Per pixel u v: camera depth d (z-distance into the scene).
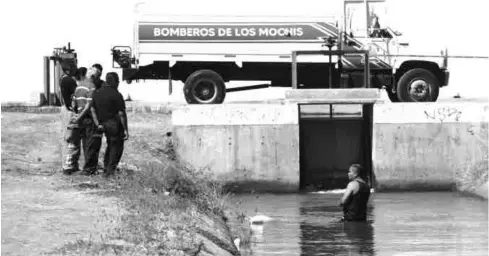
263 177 30.36
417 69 31.88
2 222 13.03
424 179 30.53
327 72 32.28
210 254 13.05
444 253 17.11
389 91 33.91
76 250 11.34
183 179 20.38
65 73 18.84
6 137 23.80
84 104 18.48
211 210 19.67
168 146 30.38
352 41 31.91
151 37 31.64
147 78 32.53
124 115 18.47
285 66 32.19
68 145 18.67
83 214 14.11
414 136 30.50
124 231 12.87
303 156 32.47
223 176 30.34
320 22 31.64
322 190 31.61
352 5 31.77
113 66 31.91
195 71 32.47
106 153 18.80
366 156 32.31
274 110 30.36
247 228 19.97
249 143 30.34
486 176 28.89
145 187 17.89
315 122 32.66
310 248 17.56
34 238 12.00
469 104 30.53
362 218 21.66
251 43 31.66
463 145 30.52
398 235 19.52
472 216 23.22
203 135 30.31
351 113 36.47
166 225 14.04
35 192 16.19
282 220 22.22
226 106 30.33
